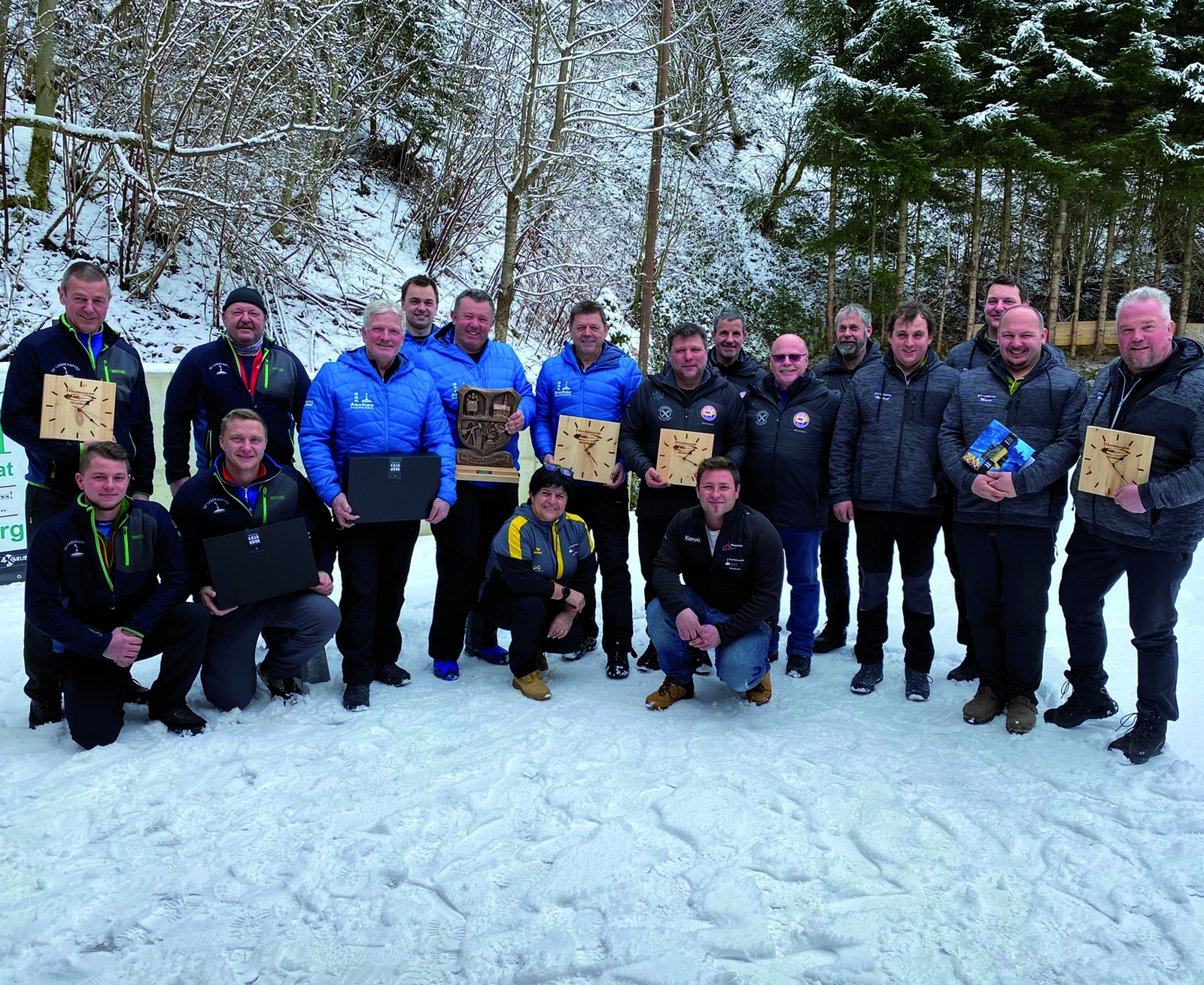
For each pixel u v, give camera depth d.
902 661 4.45
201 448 3.94
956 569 4.17
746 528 3.66
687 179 18.92
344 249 10.34
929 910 2.34
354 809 2.88
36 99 7.95
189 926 2.28
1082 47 15.77
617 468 4.25
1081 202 17.30
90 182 7.70
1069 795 2.93
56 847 2.63
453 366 4.23
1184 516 3.06
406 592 5.59
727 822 2.78
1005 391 3.57
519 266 11.92
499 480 4.17
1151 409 3.12
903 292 16.41
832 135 16.33
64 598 3.25
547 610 4.07
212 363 3.88
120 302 7.89
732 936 2.22
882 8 16.22
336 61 9.61
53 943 2.21
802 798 2.94
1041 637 3.51
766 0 19.20
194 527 3.58
